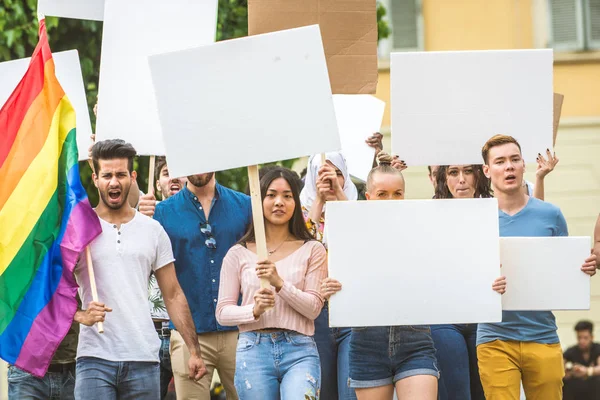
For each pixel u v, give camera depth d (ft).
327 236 29.94
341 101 40.06
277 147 30.01
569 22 77.00
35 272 32.01
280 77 30.04
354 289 29.86
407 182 73.97
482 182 35.81
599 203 75.77
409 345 30.53
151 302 37.76
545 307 30.78
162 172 38.93
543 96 34.99
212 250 35.47
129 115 36.22
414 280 29.94
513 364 32.14
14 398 34.68
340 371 33.86
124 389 31.63
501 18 77.36
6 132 33.24
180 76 30.07
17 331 31.81
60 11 38.09
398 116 34.91
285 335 30.50
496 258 30.09
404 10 77.30
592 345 55.93
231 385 35.83
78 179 32.40
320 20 33.63
